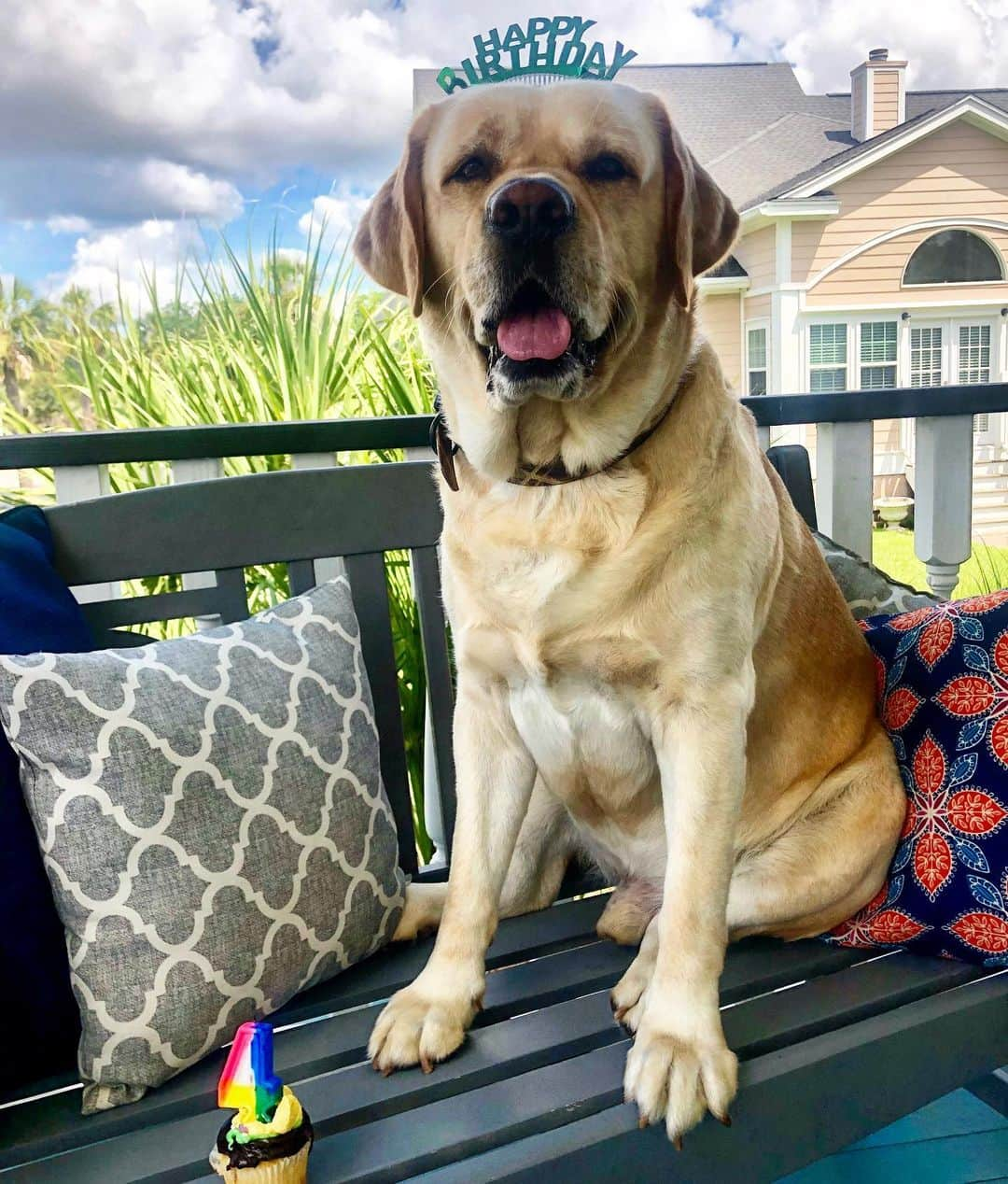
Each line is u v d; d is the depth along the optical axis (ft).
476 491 4.25
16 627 4.15
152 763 3.89
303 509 5.24
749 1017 4.10
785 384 26.53
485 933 4.31
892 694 5.03
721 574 4.08
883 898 4.63
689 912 3.95
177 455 5.61
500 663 4.40
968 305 27.04
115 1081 3.69
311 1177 3.26
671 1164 3.59
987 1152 5.18
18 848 3.84
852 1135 3.97
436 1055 3.85
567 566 4.03
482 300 3.84
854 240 26.12
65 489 5.71
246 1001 3.98
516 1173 3.31
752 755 4.83
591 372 3.84
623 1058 3.85
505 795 4.60
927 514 8.16
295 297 8.82
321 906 4.25
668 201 4.26
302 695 4.48
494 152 4.06
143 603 4.98
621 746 4.50
